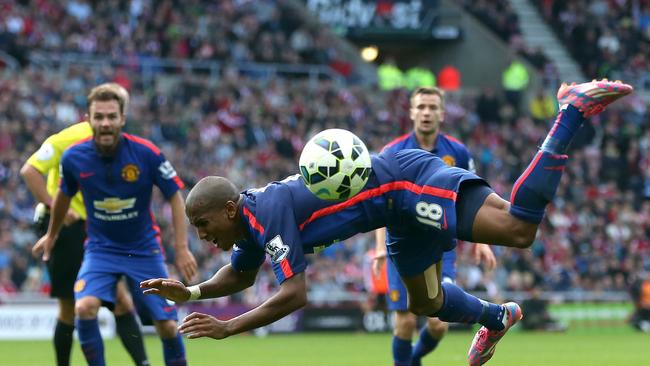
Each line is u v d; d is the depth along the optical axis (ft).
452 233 78.64
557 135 75.46
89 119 101.91
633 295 283.59
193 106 310.65
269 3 386.11
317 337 242.78
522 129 363.97
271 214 77.15
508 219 76.48
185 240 105.70
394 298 114.01
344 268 261.65
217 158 291.79
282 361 167.84
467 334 255.70
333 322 255.70
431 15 417.28
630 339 238.48
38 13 326.24
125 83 307.58
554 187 75.31
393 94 360.48
